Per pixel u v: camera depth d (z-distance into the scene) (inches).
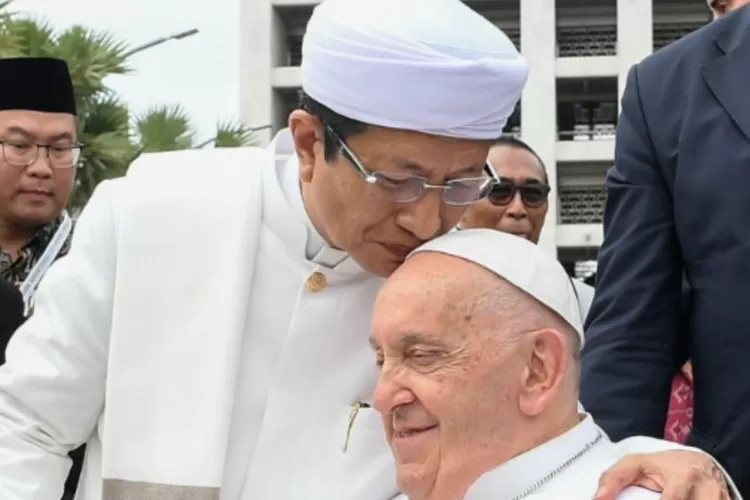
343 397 76.6
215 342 75.6
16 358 78.4
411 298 64.4
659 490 64.6
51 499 77.1
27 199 151.9
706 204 82.8
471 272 64.5
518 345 64.4
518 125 1031.0
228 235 77.0
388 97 63.2
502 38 67.8
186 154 82.8
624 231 88.3
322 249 75.8
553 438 66.3
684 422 117.3
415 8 66.0
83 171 430.9
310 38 67.9
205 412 75.0
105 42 443.5
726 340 81.9
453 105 63.3
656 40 1067.3
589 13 1059.3
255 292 77.4
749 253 80.7
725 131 83.4
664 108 87.4
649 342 85.7
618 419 83.4
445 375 63.9
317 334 76.3
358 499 75.3
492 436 64.8
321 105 66.3
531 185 141.0
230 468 76.5
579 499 64.2
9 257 154.4
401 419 65.4
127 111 465.1
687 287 87.7
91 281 78.3
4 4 421.7
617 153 90.4
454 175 65.7
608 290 88.0
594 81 1035.3
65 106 155.4
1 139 150.7
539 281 65.4
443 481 65.1
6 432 76.4
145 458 75.5
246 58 1057.5
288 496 75.5
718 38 87.4
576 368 68.1
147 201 78.7
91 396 78.4
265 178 78.8
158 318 76.7
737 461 81.7
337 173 66.5
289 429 76.0
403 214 66.0
